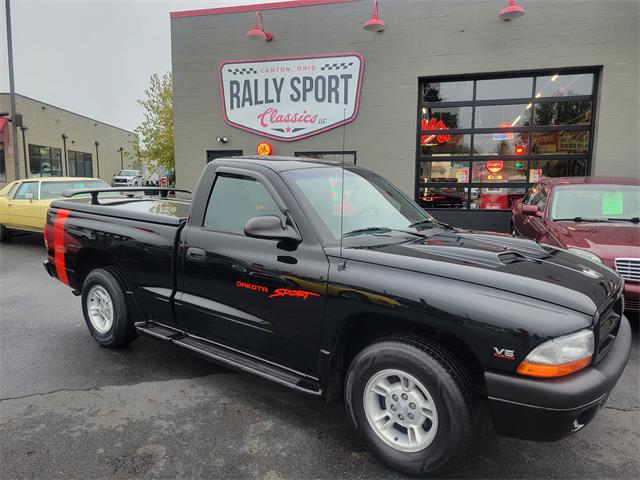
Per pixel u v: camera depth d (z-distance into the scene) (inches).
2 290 256.7
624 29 343.9
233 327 125.0
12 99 712.4
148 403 130.1
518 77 378.9
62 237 177.6
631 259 176.6
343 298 102.6
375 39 388.2
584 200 238.7
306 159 143.3
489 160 394.9
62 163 1305.4
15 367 153.4
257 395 135.2
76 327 193.9
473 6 365.1
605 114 355.6
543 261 108.7
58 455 105.8
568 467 102.2
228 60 426.6
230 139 438.6
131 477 98.3
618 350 99.2
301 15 402.0
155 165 1055.6
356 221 122.5
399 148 395.2
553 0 351.6
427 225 139.0
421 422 96.7
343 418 123.0
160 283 144.6
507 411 87.0
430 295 92.5
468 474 99.4
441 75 379.6
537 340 83.8
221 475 99.0
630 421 121.1
